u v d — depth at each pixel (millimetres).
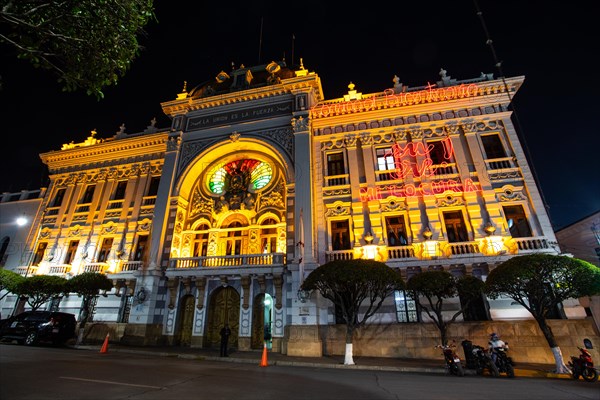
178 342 20562
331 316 18734
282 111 24703
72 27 7977
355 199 20984
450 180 20219
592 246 20141
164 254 22453
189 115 26812
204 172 25578
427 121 22062
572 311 16375
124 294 22781
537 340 15914
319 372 12117
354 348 17594
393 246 19531
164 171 24719
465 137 21172
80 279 19828
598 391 8797
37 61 7586
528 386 9516
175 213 23438
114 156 27766
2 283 20875
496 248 17766
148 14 9008
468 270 17672
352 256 19719
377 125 22922
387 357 16984
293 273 19141
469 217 19141
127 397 7004
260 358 15953
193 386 8445
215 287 21203
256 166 24781
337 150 22891
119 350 17594
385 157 22078
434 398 7711
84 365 10984
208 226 23859
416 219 19641
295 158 22281
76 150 28281
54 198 27906
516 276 12852
